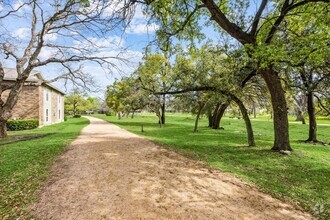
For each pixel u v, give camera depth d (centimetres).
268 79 1229
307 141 1777
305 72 1298
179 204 563
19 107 2777
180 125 3378
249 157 1115
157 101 2794
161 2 940
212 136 1988
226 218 506
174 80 1593
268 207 577
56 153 1095
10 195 607
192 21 1159
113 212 517
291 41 891
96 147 1270
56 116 3894
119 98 3728
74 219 488
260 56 859
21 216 503
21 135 1923
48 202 565
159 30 1090
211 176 797
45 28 1816
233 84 1367
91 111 9394
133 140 1585
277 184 751
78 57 1839
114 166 874
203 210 538
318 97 1619
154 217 498
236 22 1236
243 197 629
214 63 1467
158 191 638
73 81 1933
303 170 921
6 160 964
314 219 535
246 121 1445
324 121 4744
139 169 844
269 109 2230
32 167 855
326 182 788
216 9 1053
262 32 1171
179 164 942
